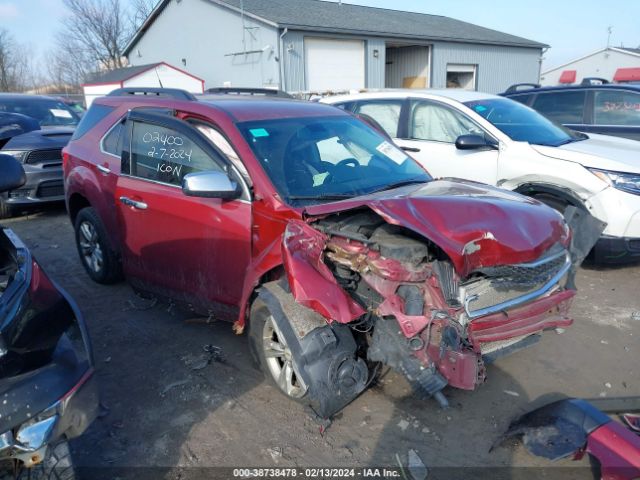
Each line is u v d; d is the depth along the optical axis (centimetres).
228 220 363
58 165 832
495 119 646
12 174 285
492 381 368
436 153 660
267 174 352
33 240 728
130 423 325
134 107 467
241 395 353
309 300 276
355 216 326
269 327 338
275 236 337
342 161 394
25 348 223
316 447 304
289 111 423
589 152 554
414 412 334
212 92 529
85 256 549
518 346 315
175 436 313
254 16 2144
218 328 448
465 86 2955
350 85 2366
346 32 2228
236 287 370
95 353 409
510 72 3125
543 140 606
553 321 322
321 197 348
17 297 231
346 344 292
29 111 1069
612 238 520
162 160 418
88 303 499
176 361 396
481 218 292
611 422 274
